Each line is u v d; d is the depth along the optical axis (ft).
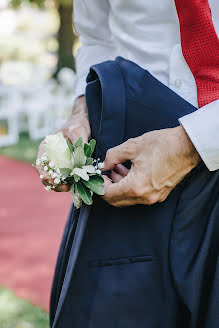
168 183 3.42
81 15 4.91
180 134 3.34
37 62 62.90
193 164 3.40
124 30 4.12
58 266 4.59
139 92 3.76
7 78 34.94
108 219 3.83
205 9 3.47
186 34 3.58
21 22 70.03
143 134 3.52
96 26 4.81
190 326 3.76
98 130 3.99
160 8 3.78
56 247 12.42
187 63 3.68
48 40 68.49
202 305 3.75
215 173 3.55
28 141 28.43
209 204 3.65
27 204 16.76
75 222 4.09
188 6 3.48
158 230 3.69
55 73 37.42
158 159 3.35
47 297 9.53
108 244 3.84
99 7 4.69
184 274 3.65
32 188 19.01
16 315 8.59
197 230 3.68
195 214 3.64
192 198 3.61
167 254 3.69
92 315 3.93
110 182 3.67
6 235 13.38
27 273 10.80
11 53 65.00
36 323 8.27
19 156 24.79
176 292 3.74
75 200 3.82
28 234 13.47
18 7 37.24
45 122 29.96
